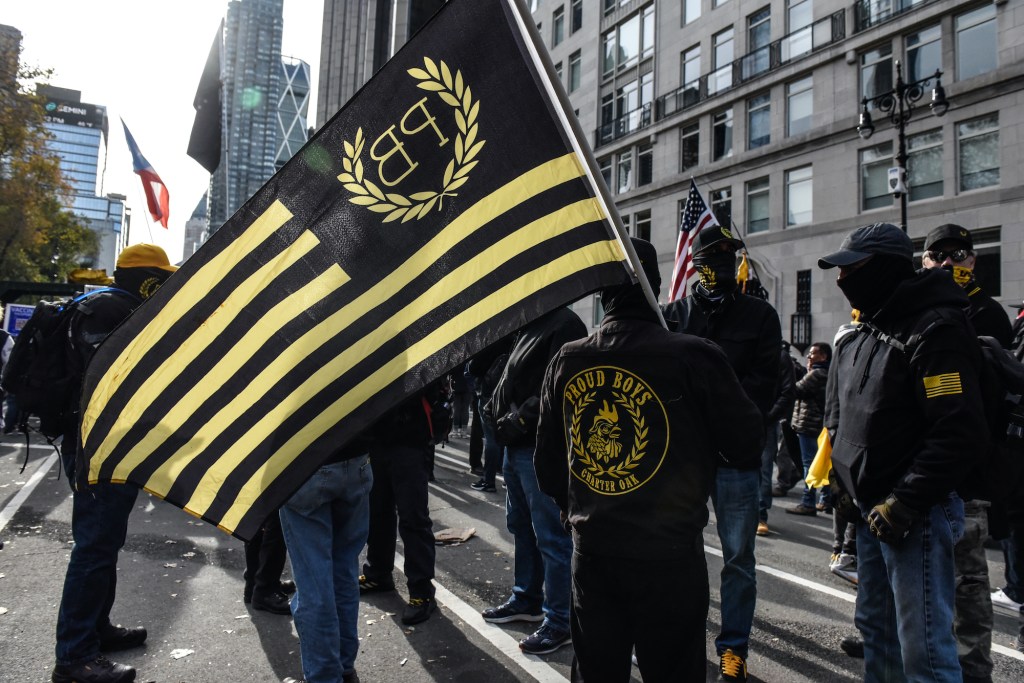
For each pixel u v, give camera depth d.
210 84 12.95
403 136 2.05
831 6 21.28
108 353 2.38
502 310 1.87
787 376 6.32
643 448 2.07
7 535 5.46
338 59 69.19
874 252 2.41
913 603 2.25
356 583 3.17
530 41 1.89
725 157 24.83
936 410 2.16
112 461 2.29
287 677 3.16
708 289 3.60
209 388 2.23
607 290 2.24
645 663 2.09
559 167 1.85
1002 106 17.16
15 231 32.53
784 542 5.90
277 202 2.21
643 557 2.02
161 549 5.22
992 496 2.37
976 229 17.50
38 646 3.40
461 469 9.58
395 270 2.04
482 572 4.84
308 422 2.08
